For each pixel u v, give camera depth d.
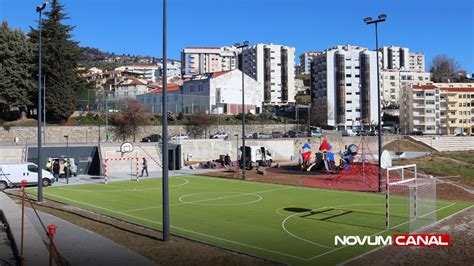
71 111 64.31
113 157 43.19
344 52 127.50
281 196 26.81
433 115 117.75
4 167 31.61
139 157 45.09
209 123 71.12
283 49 160.00
